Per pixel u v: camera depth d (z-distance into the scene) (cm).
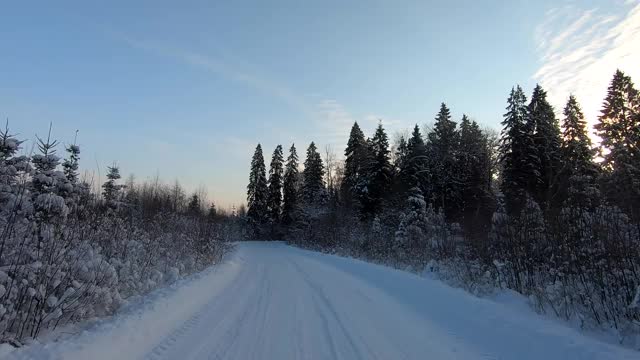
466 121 5344
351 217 4475
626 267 727
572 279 817
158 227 1689
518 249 1061
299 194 7106
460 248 1472
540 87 4000
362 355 656
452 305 920
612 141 1326
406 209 2773
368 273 1681
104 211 1343
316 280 1568
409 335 771
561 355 576
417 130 4547
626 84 2556
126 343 648
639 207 873
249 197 7538
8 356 507
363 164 5462
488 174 5356
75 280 701
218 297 1164
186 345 691
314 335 769
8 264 636
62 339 606
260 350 674
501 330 708
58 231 788
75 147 1259
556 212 1028
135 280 1005
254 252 3669
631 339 596
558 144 3588
